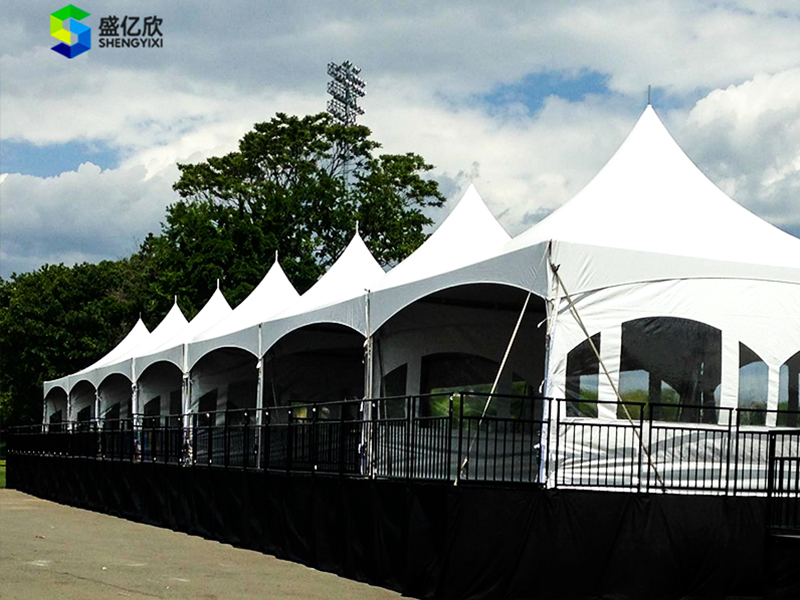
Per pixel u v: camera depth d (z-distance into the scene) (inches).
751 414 556.1
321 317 719.1
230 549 663.1
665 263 530.3
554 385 500.7
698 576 486.3
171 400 1163.9
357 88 2524.6
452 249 767.1
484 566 451.5
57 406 1505.9
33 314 2066.9
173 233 2000.5
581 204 596.7
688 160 649.0
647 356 530.3
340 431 565.9
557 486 472.7
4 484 1446.9
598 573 467.2
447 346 702.5
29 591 440.5
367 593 482.9
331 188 1962.4
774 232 616.7
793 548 499.2
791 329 565.9
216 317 1133.1
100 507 964.0
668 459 531.2
